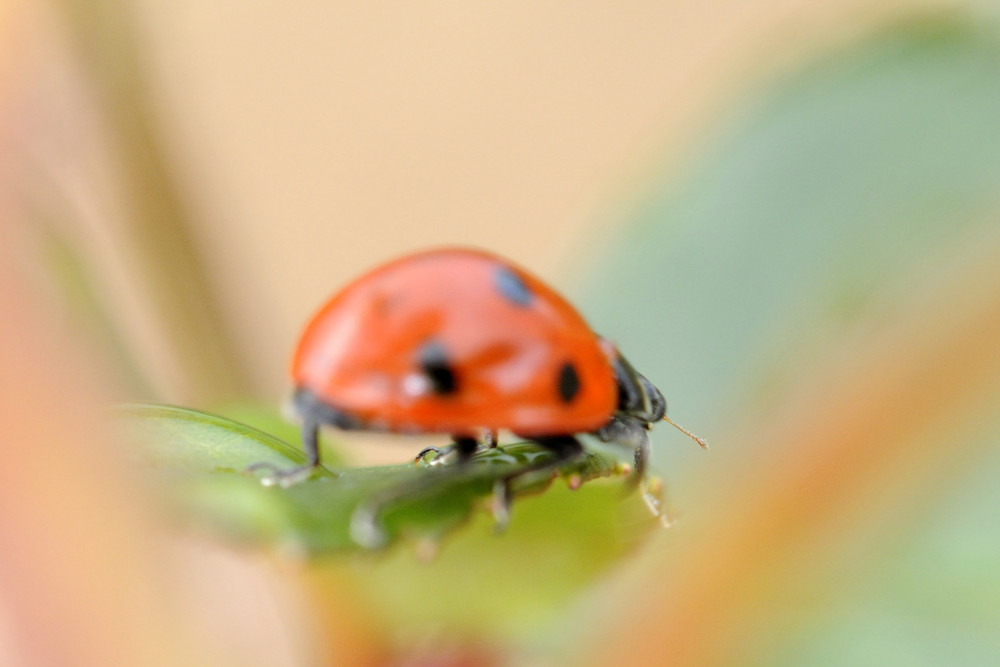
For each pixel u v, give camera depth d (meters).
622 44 0.13
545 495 0.05
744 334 0.06
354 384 0.05
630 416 0.06
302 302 0.13
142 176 0.06
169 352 0.06
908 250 0.06
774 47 0.06
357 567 0.05
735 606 0.05
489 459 0.05
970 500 0.05
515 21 0.13
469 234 0.13
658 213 0.06
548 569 0.05
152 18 0.06
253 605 0.05
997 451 0.05
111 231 0.06
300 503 0.05
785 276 0.06
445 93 0.14
